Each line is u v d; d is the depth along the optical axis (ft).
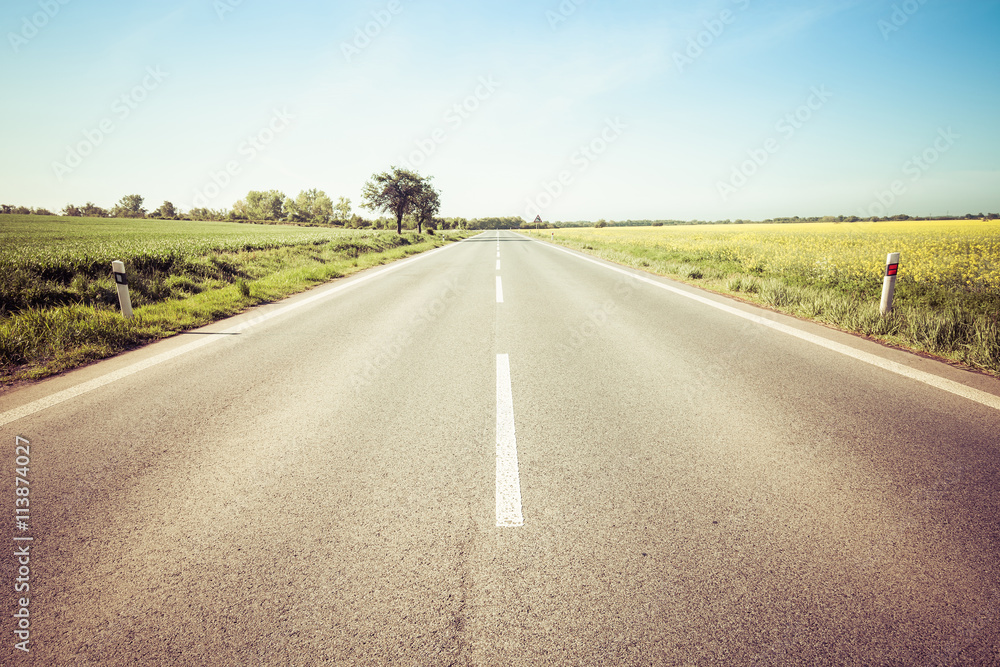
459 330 19.20
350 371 13.87
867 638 4.75
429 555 6.01
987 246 57.72
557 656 4.64
